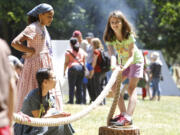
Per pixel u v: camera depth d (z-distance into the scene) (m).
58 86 8.20
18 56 33.94
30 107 6.93
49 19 8.23
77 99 16.52
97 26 36.84
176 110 15.45
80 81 16.34
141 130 9.95
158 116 13.15
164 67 27.34
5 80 3.89
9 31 35.25
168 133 9.70
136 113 13.65
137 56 8.13
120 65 7.60
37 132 6.77
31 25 8.10
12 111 4.00
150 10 39.94
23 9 32.28
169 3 38.12
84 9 36.62
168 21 38.44
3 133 3.83
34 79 8.09
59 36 34.41
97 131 9.61
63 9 34.53
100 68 16.48
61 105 8.12
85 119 11.71
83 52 16.31
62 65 19.44
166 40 40.78
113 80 7.27
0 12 32.28
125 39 7.94
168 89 27.30
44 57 8.18
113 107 7.74
